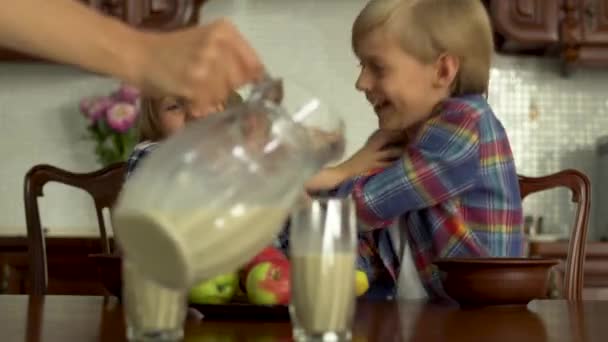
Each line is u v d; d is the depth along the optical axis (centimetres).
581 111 288
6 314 104
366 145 165
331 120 76
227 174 67
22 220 287
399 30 163
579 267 165
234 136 68
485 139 157
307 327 76
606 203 278
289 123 71
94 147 286
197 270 67
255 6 289
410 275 155
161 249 65
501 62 287
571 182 169
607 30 256
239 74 69
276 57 288
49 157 287
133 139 267
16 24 71
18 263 247
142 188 65
